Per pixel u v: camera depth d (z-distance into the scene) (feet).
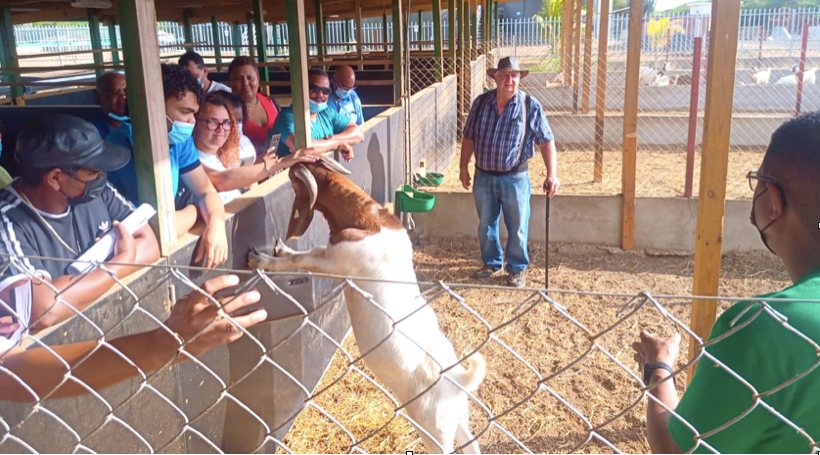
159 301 8.16
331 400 13.84
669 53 65.26
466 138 20.49
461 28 40.42
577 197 23.98
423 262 22.99
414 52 42.57
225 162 12.25
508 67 18.94
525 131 19.53
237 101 13.21
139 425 7.92
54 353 4.99
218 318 5.13
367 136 18.95
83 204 7.30
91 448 6.98
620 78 50.42
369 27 76.28
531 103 19.57
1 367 4.93
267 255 10.71
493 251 21.25
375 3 39.60
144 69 7.90
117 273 7.16
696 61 23.44
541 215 24.36
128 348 5.29
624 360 15.64
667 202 23.34
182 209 9.61
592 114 41.34
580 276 21.72
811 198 4.40
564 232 24.36
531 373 15.14
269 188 12.01
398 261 9.80
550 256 23.68
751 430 4.20
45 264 6.66
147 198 8.30
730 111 10.60
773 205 4.62
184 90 9.21
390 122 22.00
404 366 9.71
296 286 10.09
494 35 67.10
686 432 4.41
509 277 20.79
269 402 11.68
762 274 21.45
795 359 4.00
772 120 39.99
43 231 6.74
